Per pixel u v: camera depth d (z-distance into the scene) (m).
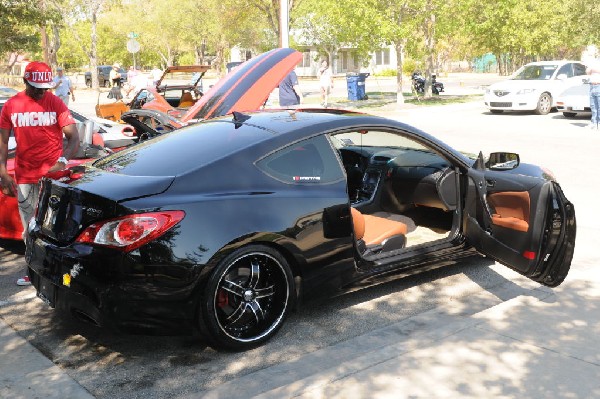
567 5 28.94
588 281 4.97
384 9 22.66
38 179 5.14
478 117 18.89
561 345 3.81
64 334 4.35
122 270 3.63
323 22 34.09
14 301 4.99
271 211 4.01
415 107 22.84
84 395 3.47
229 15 43.47
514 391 3.28
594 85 14.92
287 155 4.27
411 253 4.80
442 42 54.34
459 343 3.86
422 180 5.52
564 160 10.83
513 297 4.79
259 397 3.28
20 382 3.62
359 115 4.79
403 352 3.75
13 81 40.16
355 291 4.79
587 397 3.21
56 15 20.81
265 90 7.22
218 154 4.13
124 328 3.70
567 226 4.27
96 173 4.23
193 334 3.97
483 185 4.68
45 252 4.00
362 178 5.92
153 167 4.14
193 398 3.40
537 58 38.47
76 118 7.62
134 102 14.41
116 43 60.00
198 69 14.45
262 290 4.05
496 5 27.16
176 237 3.69
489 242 4.67
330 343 4.15
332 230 4.28
